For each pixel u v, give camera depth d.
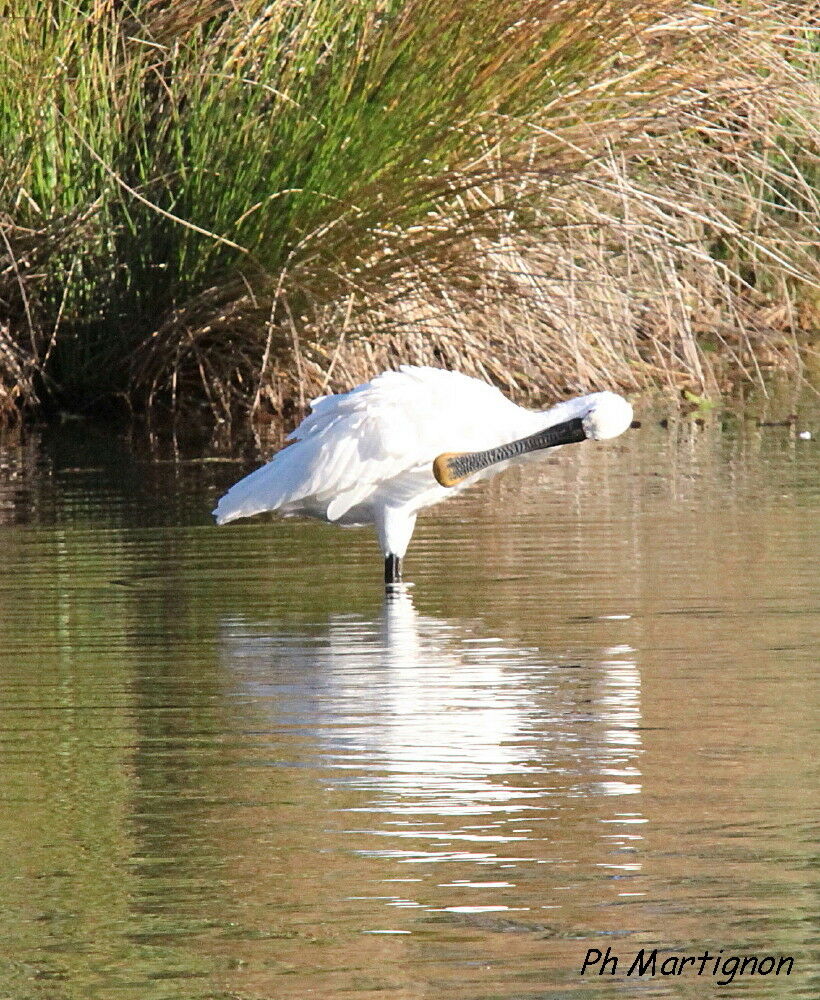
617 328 21.25
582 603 11.11
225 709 8.84
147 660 9.93
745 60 20.20
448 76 19.05
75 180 20.78
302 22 19.59
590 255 20.36
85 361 21.47
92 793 7.59
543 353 21.00
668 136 20.08
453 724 8.45
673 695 8.88
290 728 8.48
